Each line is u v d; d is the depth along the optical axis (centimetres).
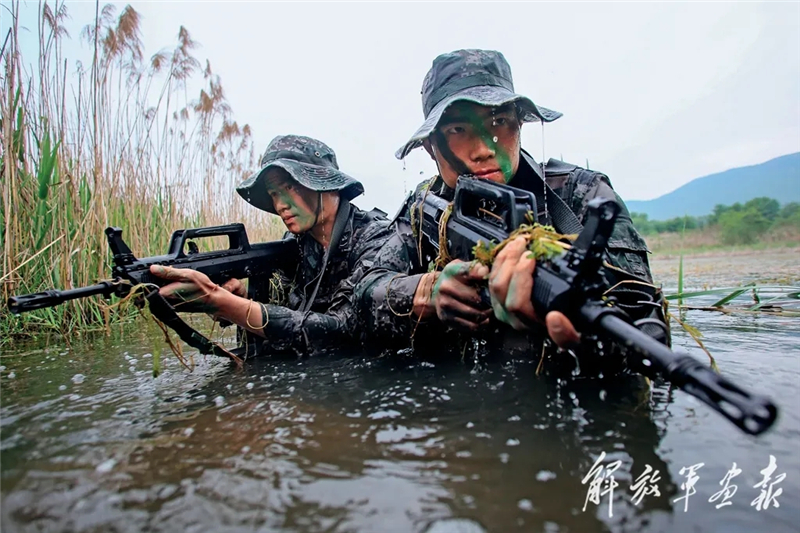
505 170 188
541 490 96
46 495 97
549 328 112
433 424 126
